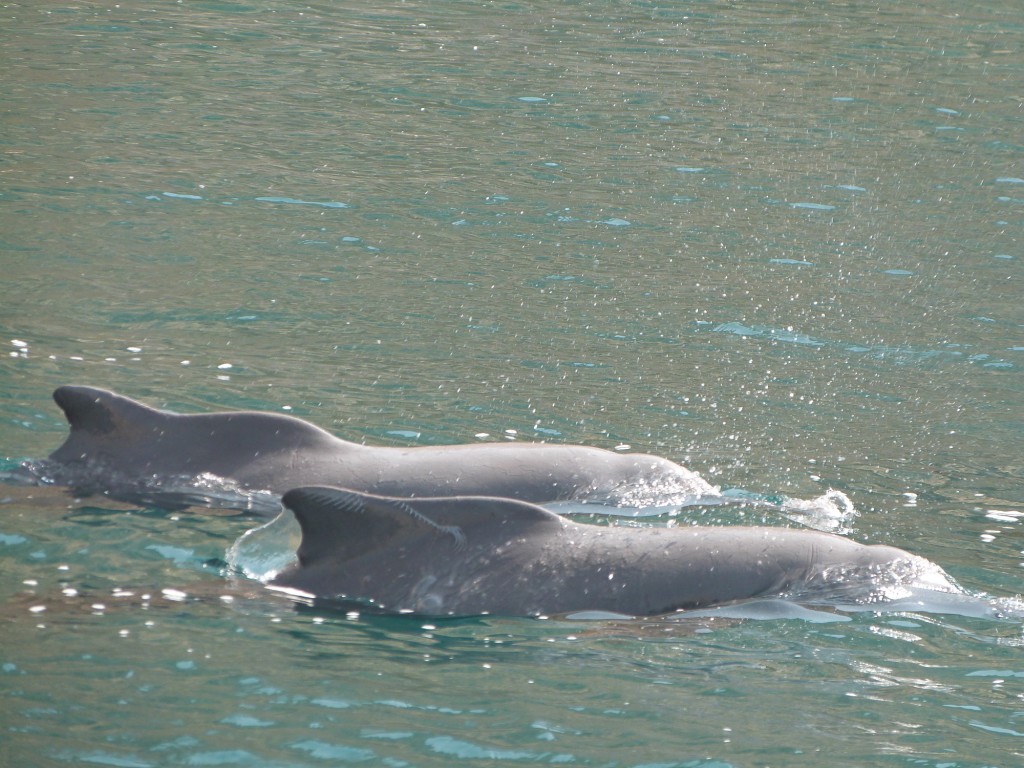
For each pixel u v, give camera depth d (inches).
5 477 1149.1
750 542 1025.5
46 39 3216.0
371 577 979.9
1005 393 1587.1
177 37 3358.8
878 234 2256.4
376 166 2471.7
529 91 3088.1
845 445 1395.2
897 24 3998.5
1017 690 888.9
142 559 1019.3
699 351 1680.6
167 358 1507.1
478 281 1905.8
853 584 1010.7
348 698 828.0
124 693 816.3
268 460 1175.0
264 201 2218.3
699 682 875.4
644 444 1366.9
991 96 3267.7
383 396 1441.9
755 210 2358.5
